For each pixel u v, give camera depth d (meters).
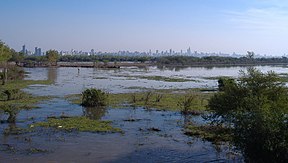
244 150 15.46
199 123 27.83
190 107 34.62
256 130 14.62
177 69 142.62
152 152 19.80
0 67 80.62
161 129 25.73
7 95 40.50
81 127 25.55
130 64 165.25
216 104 20.89
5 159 17.84
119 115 31.17
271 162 14.48
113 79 77.62
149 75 94.81
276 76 20.73
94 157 18.64
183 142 22.11
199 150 20.34
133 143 21.64
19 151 19.31
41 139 22.05
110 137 23.05
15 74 70.69
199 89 55.78
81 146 20.70
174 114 32.00
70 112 32.22
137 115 31.25
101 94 36.88
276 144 14.06
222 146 21.17
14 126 25.58
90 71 110.94
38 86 57.03
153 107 35.72
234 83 20.73
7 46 79.00
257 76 20.44
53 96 43.66
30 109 33.19
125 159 18.44
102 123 27.19
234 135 16.28
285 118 14.70
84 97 37.28
